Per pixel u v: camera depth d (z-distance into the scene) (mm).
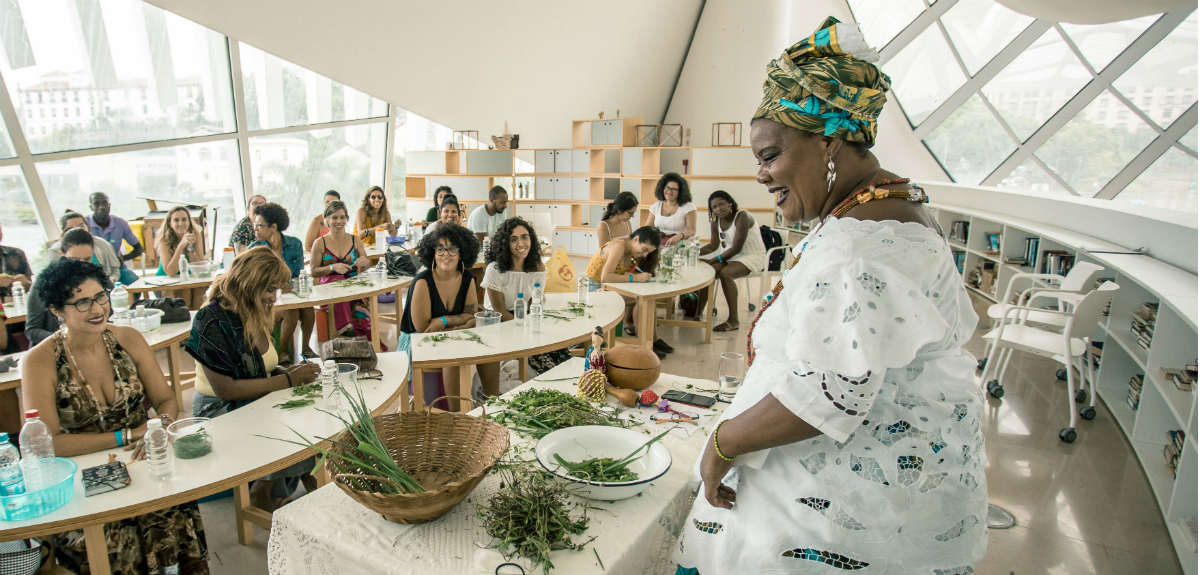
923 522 1104
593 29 9266
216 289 2371
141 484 1735
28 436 1767
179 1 5766
